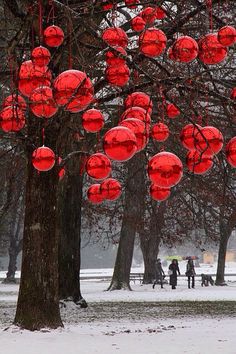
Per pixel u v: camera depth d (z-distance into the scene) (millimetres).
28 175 22500
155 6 13945
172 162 9977
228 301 40812
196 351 16906
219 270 69375
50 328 21438
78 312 32344
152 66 25109
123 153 9898
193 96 15672
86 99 10523
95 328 23375
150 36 11625
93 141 27547
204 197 36062
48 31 12633
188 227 44344
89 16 15930
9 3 20062
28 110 20438
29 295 21734
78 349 17266
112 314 30938
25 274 22016
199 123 13734
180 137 11023
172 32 16328
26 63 11812
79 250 36344
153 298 45250
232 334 21031
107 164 11570
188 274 63344
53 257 22219
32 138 20922
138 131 10461
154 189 12031
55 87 10430
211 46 11219
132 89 16234
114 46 12242
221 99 14531
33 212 22234
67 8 14945
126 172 38906
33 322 21359
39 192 22250
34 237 22078
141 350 17109
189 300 42406
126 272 59375
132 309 34281
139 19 13586
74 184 36344
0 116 13062
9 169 29359
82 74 10445
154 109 23172
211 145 10602
